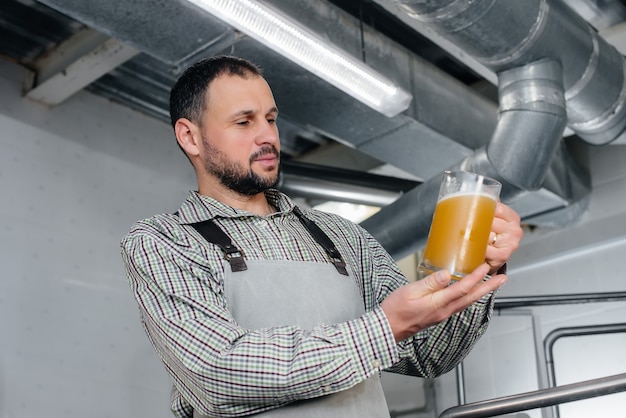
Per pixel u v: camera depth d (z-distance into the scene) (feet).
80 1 9.62
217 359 4.16
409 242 13.39
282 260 4.72
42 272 13.46
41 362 12.98
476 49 10.73
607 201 15.40
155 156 15.87
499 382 15.48
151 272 4.60
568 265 15.51
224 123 5.09
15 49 14.19
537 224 15.62
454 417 6.30
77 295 13.78
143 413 14.01
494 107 14.47
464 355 5.06
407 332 4.16
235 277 4.59
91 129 15.02
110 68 13.67
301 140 17.15
